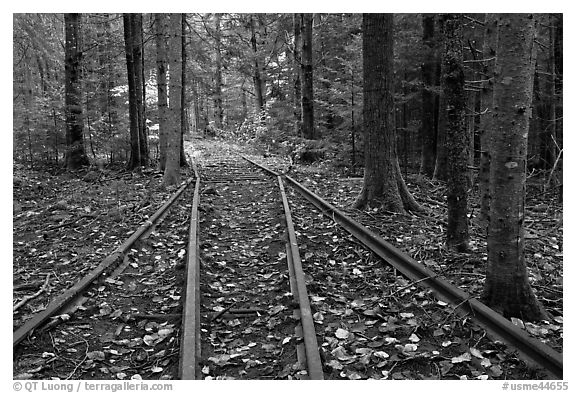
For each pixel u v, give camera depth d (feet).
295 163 57.52
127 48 49.67
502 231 14.58
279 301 16.30
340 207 29.48
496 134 14.56
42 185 41.09
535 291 16.96
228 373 12.06
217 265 19.99
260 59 92.84
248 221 28.37
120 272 19.19
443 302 15.24
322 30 65.36
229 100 137.39
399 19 46.96
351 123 47.01
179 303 16.06
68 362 12.69
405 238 22.84
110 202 33.60
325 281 18.07
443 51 20.65
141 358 12.87
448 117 20.90
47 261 21.35
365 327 14.28
